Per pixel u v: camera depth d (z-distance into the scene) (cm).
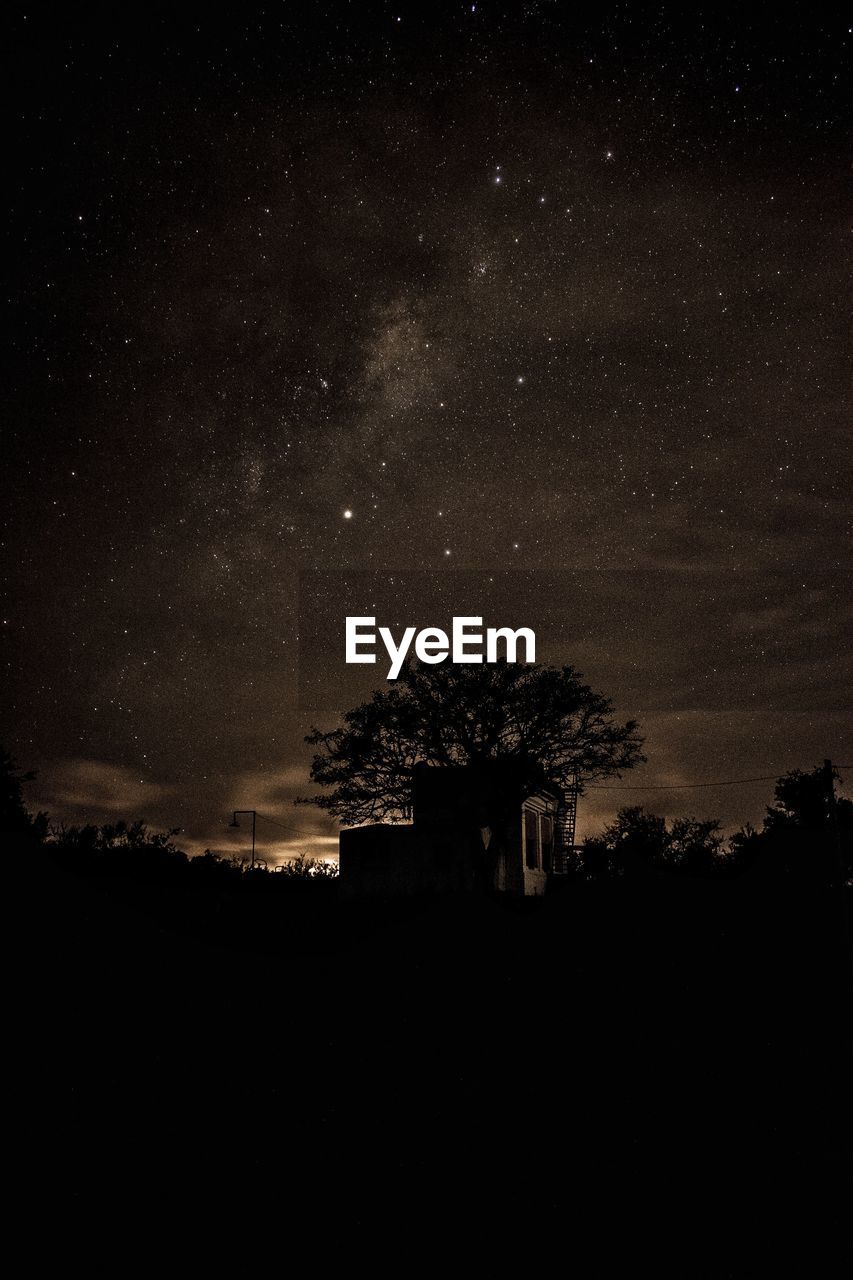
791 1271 445
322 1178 509
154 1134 524
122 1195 474
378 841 3095
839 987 752
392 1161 532
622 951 831
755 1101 618
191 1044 619
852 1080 638
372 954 827
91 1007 618
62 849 2033
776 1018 723
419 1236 462
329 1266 438
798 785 2602
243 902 2027
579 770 3069
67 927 684
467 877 3039
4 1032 574
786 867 922
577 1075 648
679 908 902
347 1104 585
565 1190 512
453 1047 679
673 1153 554
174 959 720
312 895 2855
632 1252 455
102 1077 560
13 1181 470
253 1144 530
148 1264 431
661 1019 723
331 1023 689
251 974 739
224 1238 448
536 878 3312
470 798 3027
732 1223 486
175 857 2280
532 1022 727
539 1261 447
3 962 628
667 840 2964
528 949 841
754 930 846
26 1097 534
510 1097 618
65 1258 432
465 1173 525
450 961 806
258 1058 616
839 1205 504
